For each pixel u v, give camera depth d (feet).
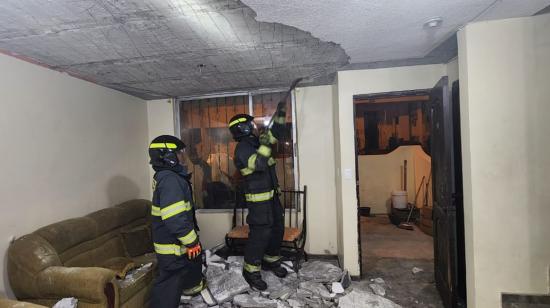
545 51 5.57
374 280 9.00
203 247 11.81
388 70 8.73
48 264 6.13
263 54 7.38
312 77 9.74
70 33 5.77
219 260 9.61
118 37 6.06
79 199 8.45
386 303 7.58
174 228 6.38
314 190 11.04
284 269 9.11
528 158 5.72
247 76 9.37
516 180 5.77
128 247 8.75
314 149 11.03
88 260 7.45
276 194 8.96
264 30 5.94
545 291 5.72
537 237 5.72
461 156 6.88
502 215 5.83
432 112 8.09
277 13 5.04
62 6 4.74
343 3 4.75
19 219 6.69
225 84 10.30
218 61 7.82
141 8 4.90
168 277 6.81
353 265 9.09
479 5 5.01
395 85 8.70
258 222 8.13
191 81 9.67
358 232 9.04
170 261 6.64
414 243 12.40
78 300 5.88
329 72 9.25
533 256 5.74
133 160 11.11
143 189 11.69
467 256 6.25
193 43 6.52
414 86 8.61
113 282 6.10
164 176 6.72
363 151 17.21
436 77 8.50
